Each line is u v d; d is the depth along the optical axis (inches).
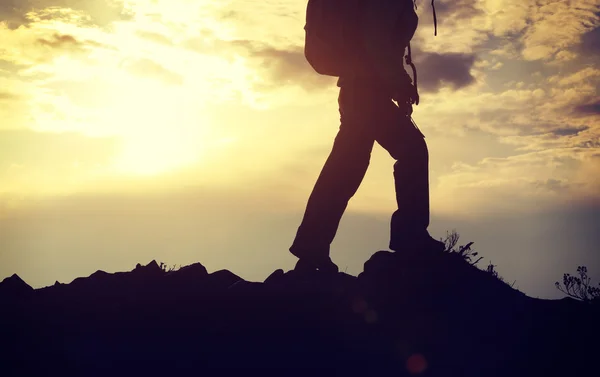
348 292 452.4
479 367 402.3
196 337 410.9
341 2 486.9
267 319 426.6
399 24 487.5
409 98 490.0
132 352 397.4
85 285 469.7
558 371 402.9
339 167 494.3
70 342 404.8
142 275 476.1
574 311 454.6
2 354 390.6
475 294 454.9
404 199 487.8
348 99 492.7
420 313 437.1
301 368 392.2
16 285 464.8
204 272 484.7
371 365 398.6
